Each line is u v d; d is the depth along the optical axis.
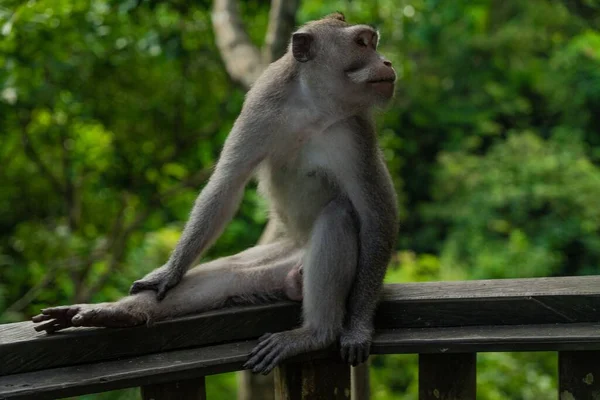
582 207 17.81
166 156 13.09
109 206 14.35
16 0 9.09
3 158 13.31
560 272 17.83
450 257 16.36
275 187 4.86
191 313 4.18
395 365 12.30
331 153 4.68
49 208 15.16
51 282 13.20
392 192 4.69
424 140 22.19
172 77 12.20
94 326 3.71
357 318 4.21
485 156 20.41
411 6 11.22
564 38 21.47
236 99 11.55
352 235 4.50
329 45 4.64
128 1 9.08
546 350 3.91
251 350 3.94
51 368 3.64
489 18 22.06
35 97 10.05
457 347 3.93
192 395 3.80
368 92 4.65
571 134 20.08
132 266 11.58
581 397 4.04
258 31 11.10
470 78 21.88
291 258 4.66
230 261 4.64
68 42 9.95
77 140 12.50
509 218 18.16
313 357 4.11
